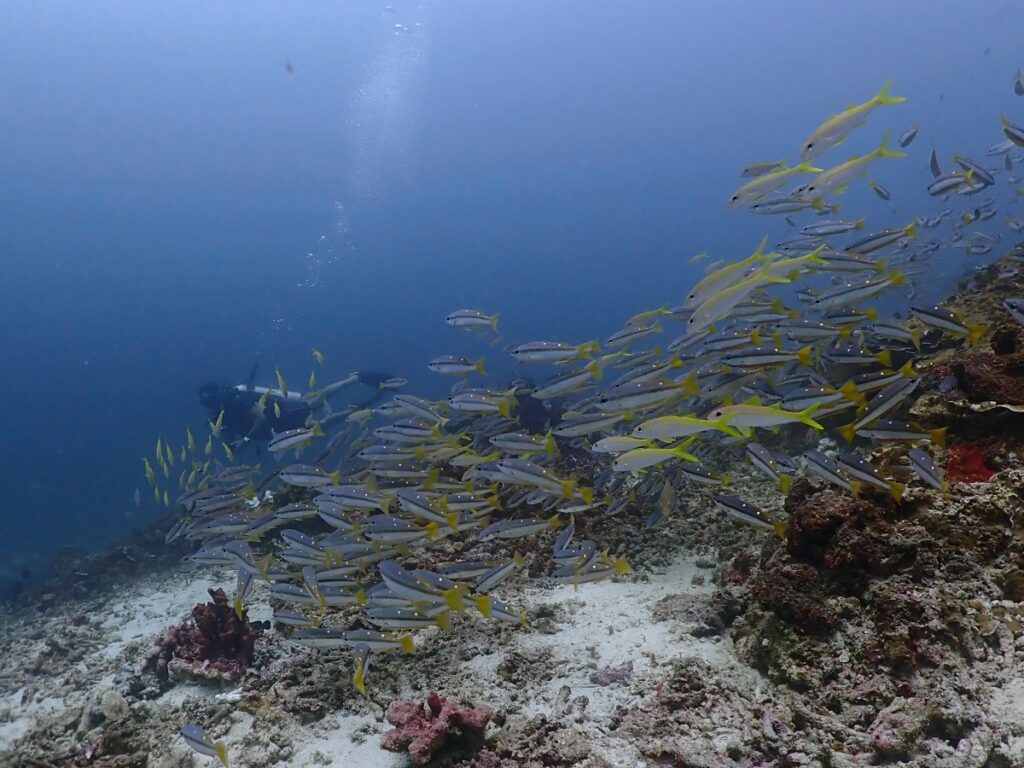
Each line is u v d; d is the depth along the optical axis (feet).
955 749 4.94
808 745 5.59
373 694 7.41
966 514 6.61
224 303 109.19
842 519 6.77
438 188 114.11
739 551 8.84
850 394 7.07
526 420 15.92
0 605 15.60
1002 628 5.87
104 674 9.46
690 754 5.82
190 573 13.24
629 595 8.64
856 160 7.94
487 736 6.51
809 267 7.85
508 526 7.61
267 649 8.73
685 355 9.15
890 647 6.03
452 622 8.39
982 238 13.53
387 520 7.86
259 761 6.87
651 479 9.75
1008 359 7.93
